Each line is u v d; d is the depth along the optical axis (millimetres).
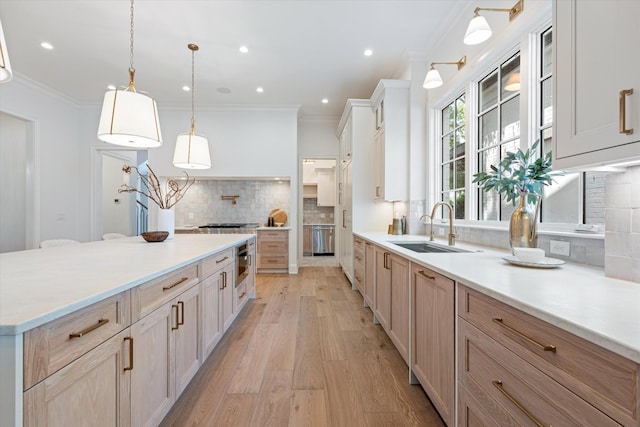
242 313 3236
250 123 5223
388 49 3367
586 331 677
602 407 655
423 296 1676
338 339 2566
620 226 1156
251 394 1783
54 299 893
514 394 941
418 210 3467
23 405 728
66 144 4848
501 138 2264
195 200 5703
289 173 5246
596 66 1000
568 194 1634
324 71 3898
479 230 2395
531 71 1848
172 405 1515
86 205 5105
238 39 3174
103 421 1014
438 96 3115
